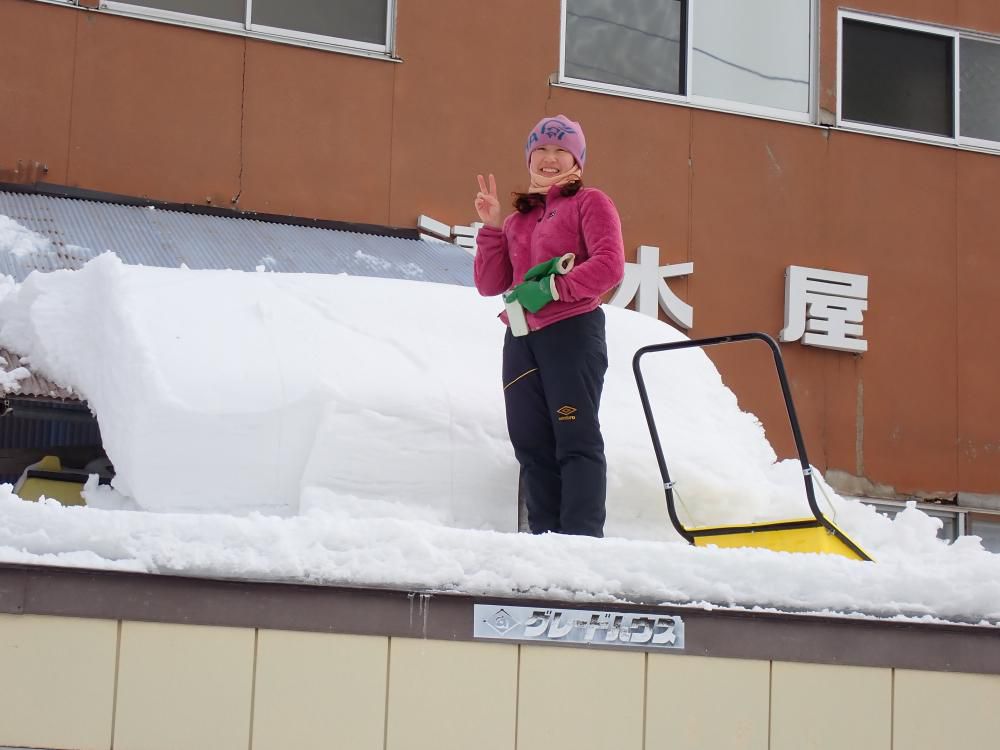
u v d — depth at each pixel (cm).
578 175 383
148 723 254
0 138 748
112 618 255
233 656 260
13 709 248
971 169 966
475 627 272
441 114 845
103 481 406
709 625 284
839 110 940
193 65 794
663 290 868
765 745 283
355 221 819
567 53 888
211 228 709
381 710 265
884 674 292
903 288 933
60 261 562
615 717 276
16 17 760
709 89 916
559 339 362
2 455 431
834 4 948
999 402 945
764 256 903
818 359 904
